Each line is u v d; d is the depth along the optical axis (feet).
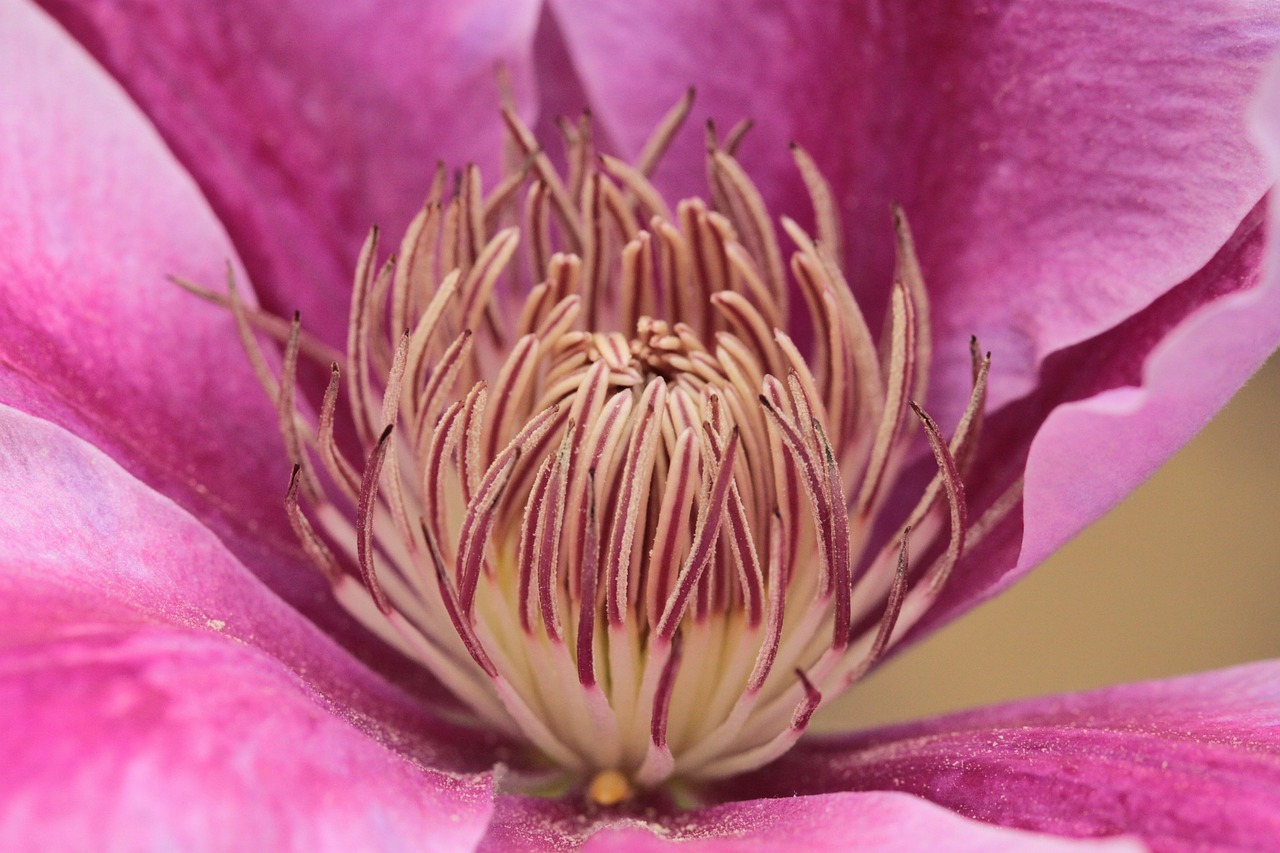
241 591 0.44
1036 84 0.46
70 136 0.46
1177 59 0.44
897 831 0.40
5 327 0.44
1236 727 0.42
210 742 0.38
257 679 0.40
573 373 0.44
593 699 0.43
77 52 0.46
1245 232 0.44
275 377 0.47
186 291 0.46
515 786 0.44
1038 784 0.42
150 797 0.37
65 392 0.45
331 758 0.39
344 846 0.38
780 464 0.42
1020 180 0.46
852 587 0.45
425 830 0.39
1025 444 0.46
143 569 0.42
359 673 0.45
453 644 0.45
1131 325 0.45
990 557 0.45
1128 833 0.41
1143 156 0.45
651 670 0.43
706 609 0.43
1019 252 0.46
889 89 0.47
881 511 0.47
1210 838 0.40
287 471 0.47
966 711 0.45
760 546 0.44
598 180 0.45
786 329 0.45
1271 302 0.39
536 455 0.44
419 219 0.44
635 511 0.42
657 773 0.43
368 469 0.43
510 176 0.47
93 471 0.43
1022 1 0.45
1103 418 0.41
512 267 0.46
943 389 0.47
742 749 0.44
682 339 0.44
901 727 0.45
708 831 0.42
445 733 0.45
